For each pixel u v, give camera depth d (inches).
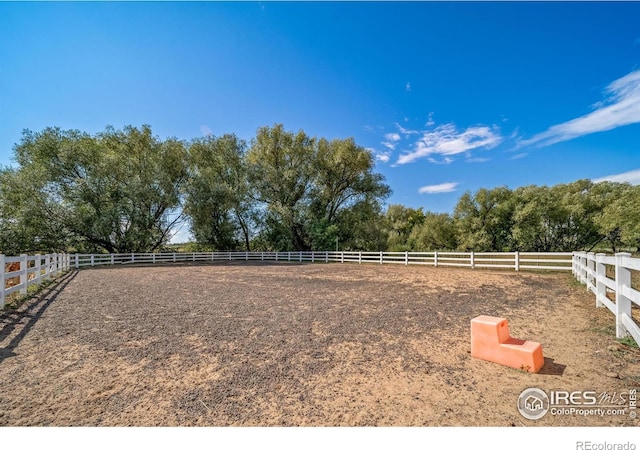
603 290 225.0
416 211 1892.2
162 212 1031.6
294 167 1107.3
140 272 592.1
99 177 895.1
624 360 131.5
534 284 353.1
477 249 1224.2
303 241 1106.7
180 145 1058.7
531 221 1178.0
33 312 241.6
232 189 1098.7
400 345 160.6
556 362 132.4
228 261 953.5
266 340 171.3
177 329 193.9
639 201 1018.7
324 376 124.4
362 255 774.5
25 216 776.9
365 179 1096.8
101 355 150.0
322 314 231.0
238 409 100.9
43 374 128.3
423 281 404.8
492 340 137.1
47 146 863.1
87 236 888.9
